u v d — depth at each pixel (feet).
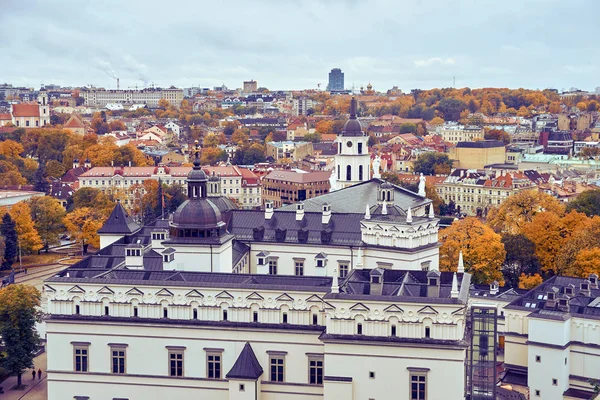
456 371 537.24
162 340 595.06
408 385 544.21
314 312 579.89
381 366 546.26
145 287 596.29
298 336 579.48
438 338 540.11
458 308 536.01
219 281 609.01
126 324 596.70
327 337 551.18
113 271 619.67
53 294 606.14
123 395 602.03
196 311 592.60
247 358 579.89
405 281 581.94
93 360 603.67
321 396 580.30
